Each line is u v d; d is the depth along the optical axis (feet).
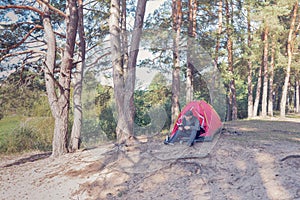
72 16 26.48
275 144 18.08
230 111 57.93
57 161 22.26
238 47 53.57
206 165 15.02
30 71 32.01
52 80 26.30
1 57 27.50
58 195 14.85
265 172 13.62
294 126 35.53
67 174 17.81
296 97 89.86
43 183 17.02
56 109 26.12
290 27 61.05
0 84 32.07
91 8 36.37
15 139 36.22
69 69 26.55
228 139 20.22
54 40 26.84
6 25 30.91
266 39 57.31
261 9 50.06
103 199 13.61
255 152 16.05
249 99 63.98
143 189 13.88
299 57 65.82
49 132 37.81
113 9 19.52
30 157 30.35
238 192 12.46
